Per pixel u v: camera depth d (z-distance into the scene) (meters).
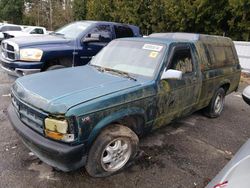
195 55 4.24
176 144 4.05
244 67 11.38
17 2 43.00
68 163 2.56
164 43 3.77
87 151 2.75
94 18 25.34
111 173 3.08
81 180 2.96
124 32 8.01
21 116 2.93
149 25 20.09
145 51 3.80
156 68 3.49
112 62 3.93
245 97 4.81
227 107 6.41
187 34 4.75
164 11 18.30
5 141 3.73
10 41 5.70
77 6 31.02
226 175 2.08
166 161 3.52
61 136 2.50
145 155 3.63
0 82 7.12
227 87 5.57
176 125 4.86
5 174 2.98
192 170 3.36
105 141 2.83
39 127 2.67
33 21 41.94
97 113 2.67
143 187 2.94
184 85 3.87
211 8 15.44
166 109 3.65
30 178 2.93
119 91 2.95
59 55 5.92
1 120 4.43
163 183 3.04
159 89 3.41
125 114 2.96
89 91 2.84
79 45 6.44
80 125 2.53
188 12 16.22
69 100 2.59
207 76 4.51
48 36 6.64
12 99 3.26
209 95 4.87
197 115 5.53
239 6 13.95
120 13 21.78
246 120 5.48
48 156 2.58
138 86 3.17
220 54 5.14
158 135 4.34
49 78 3.26
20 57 5.42
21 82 3.16
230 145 4.19
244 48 11.23
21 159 3.29
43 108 2.56
